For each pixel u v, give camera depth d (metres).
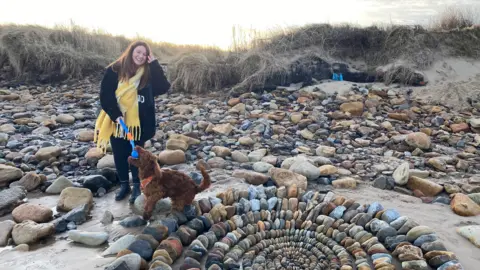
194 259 3.87
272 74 10.63
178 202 4.54
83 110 9.31
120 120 4.82
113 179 5.75
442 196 5.38
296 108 9.17
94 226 4.63
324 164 6.27
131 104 4.81
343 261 3.92
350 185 5.59
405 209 4.93
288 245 4.22
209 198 4.87
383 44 12.02
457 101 9.78
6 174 5.64
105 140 4.97
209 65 10.99
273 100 9.70
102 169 5.86
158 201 4.95
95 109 9.45
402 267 3.82
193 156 6.61
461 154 6.80
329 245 4.21
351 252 4.10
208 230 4.41
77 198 5.09
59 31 13.52
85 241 4.27
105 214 4.74
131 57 4.77
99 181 5.50
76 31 13.69
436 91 10.22
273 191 5.14
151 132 5.13
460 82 10.58
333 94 10.06
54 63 12.25
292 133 7.80
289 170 5.73
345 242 4.21
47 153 6.41
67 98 10.44
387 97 10.02
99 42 13.59
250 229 4.39
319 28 12.52
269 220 4.58
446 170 6.19
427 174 5.93
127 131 4.78
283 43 11.92
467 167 6.28
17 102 10.04
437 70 11.14
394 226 4.37
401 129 8.09
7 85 11.53
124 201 5.26
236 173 5.87
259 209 4.78
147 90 4.95
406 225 4.32
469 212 4.78
